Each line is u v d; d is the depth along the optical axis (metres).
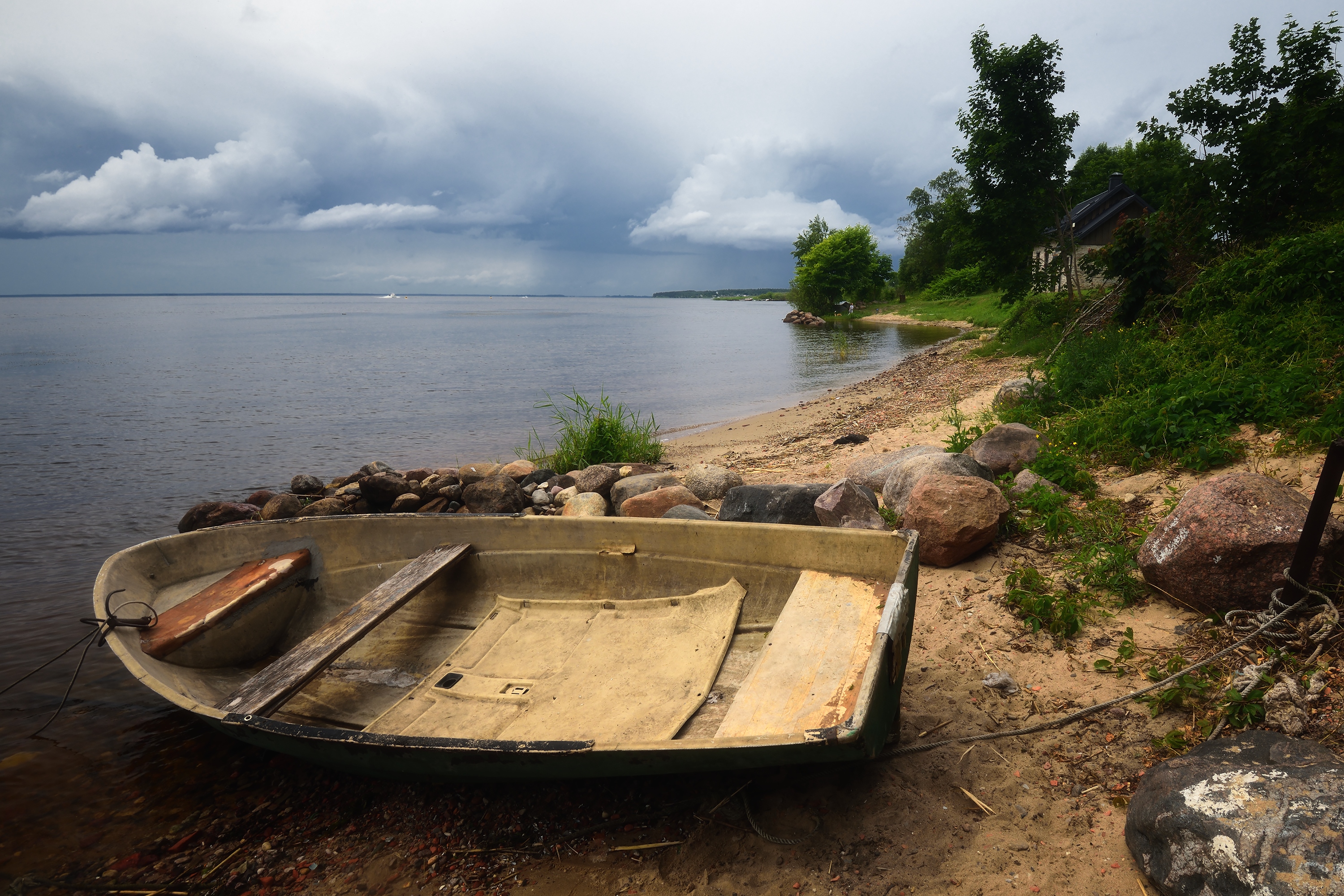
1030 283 21.66
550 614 4.98
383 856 3.41
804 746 2.76
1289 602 3.79
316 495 10.58
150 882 3.37
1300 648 3.65
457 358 33.47
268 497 10.45
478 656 4.60
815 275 75.50
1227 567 4.01
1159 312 11.23
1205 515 4.16
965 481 5.72
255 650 5.10
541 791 3.72
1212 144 15.16
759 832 3.23
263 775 4.14
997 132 19.80
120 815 3.83
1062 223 21.62
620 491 9.02
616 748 2.89
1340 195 13.12
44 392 21.78
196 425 16.64
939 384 17.98
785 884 2.96
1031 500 6.13
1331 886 2.11
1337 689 3.33
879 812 3.29
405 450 14.20
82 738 4.53
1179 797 2.60
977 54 19.41
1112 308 13.34
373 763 3.37
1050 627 4.51
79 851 3.58
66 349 39.09
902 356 30.47
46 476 12.14
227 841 3.62
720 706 3.75
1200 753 2.89
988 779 3.40
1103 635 4.36
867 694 2.87
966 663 4.39
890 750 3.66
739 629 4.43
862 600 4.02
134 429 16.20
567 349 39.09
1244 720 3.30
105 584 4.64
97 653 5.72
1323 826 2.24
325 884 3.28
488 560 5.36
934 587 5.39
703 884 3.01
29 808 3.89
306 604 5.49
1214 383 7.06
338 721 4.22
